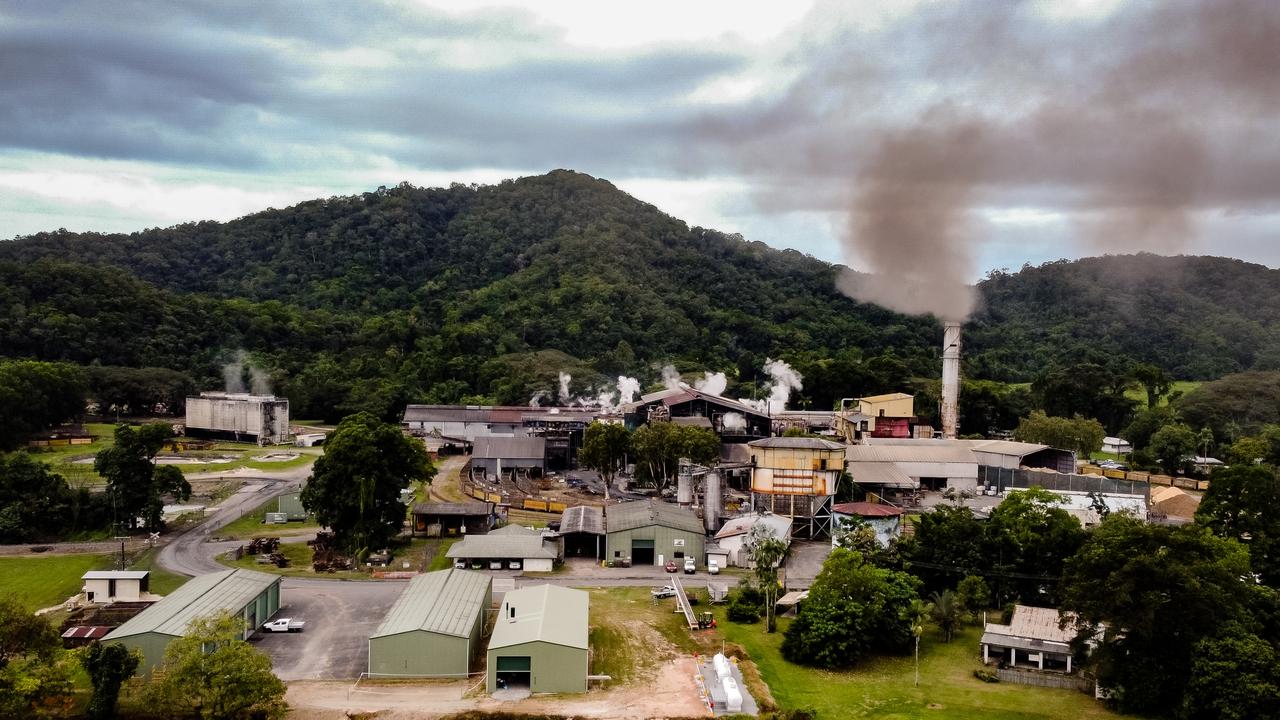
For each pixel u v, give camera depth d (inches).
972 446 7239.2
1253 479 4259.4
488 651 3120.1
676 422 7573.8
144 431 5339.6
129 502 5251.0
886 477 6412.4
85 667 2888.8
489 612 3895.2
